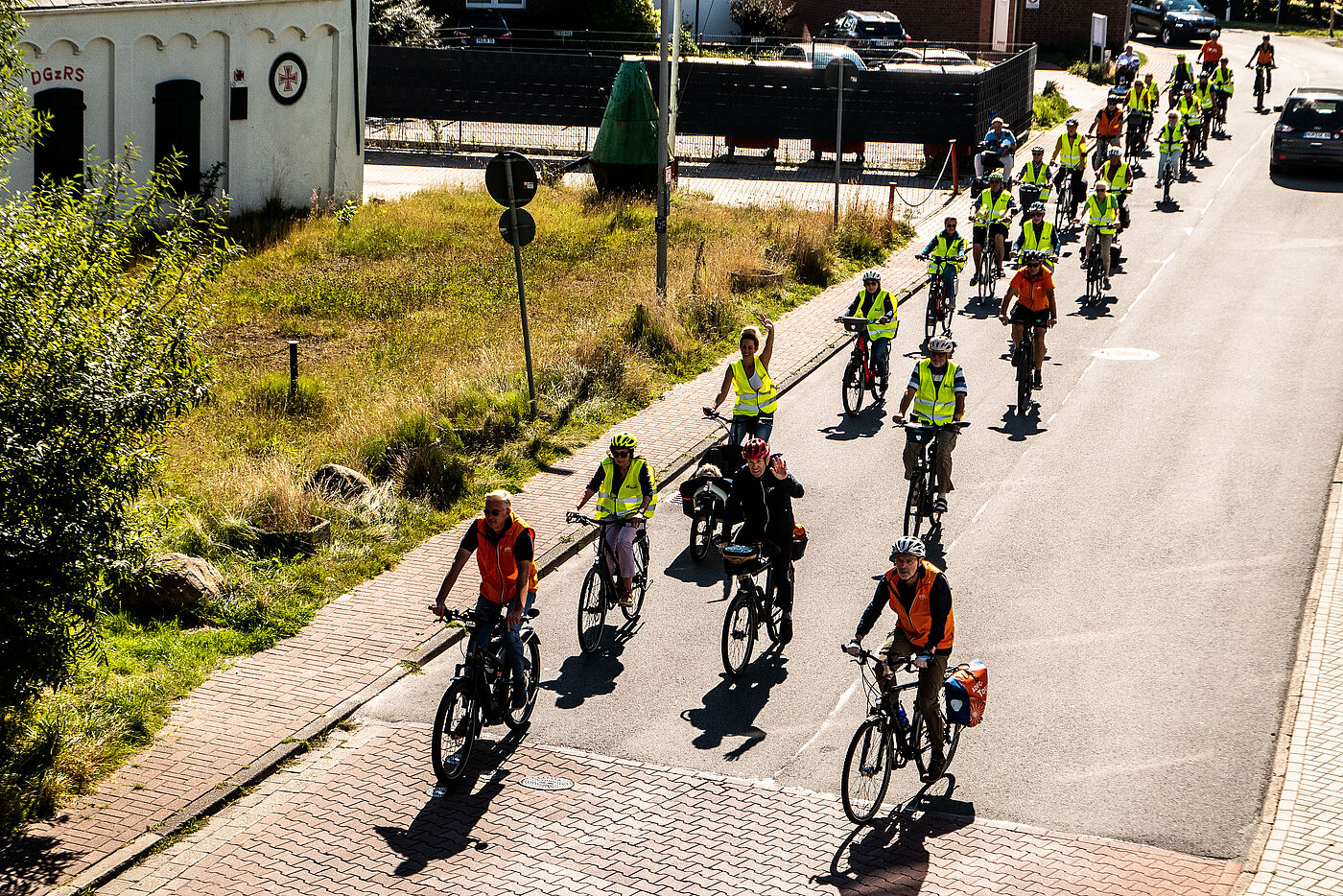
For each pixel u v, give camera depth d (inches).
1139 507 586.2
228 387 729.0
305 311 897.5
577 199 1284.4
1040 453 655.1
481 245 1082.7
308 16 1180.5
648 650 471.2
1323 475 617.3
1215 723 412.2
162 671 444.1
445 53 1552.7
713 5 2092.8
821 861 346.6
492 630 394.6
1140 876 337.4
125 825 361.7
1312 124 1275.8
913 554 354.0
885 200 1272.1
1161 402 725.9
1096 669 448.1
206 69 1099.9
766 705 431.5
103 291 392.8
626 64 1268.5
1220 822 360.8
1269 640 465.7
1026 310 703.1
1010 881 336.8
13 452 353.4
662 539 576.4
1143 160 1385.3
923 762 393.1
